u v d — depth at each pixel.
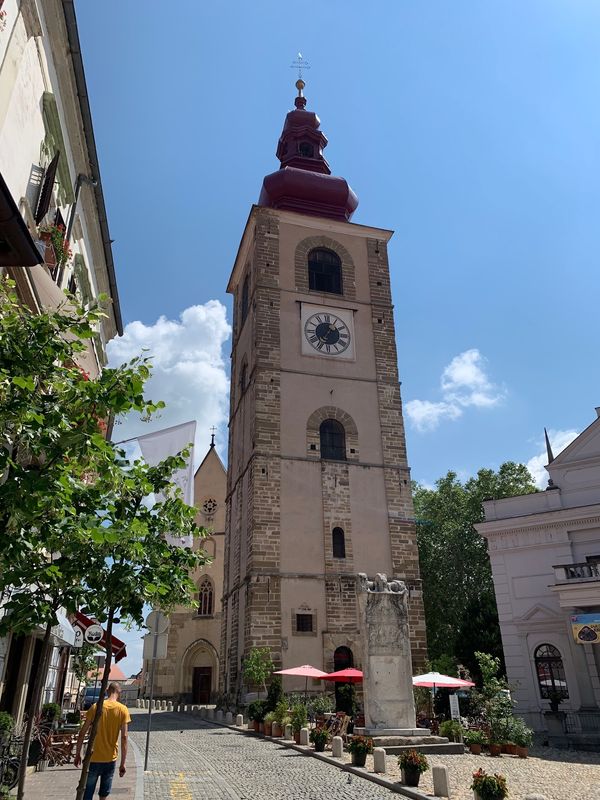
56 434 7.11
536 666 29.59
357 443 36.38
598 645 27.58
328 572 32.53
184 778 14.55
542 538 31.28
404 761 13.77
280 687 26.62
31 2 12.78
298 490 34.09
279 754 19.12
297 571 32.22
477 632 38.84
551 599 30.14
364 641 20.80
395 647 21.00
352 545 33.62
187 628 54.53
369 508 34.84
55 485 6.82
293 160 47.78
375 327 40.06
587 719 26.34
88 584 8.16
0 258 7.76
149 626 16.36
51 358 7.82
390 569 33.78
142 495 9.12
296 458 34.72
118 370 8.14
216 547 57.31
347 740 20.86
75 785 13.38
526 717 28.56
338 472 35.19
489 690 23.09
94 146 18.84
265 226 40.62
